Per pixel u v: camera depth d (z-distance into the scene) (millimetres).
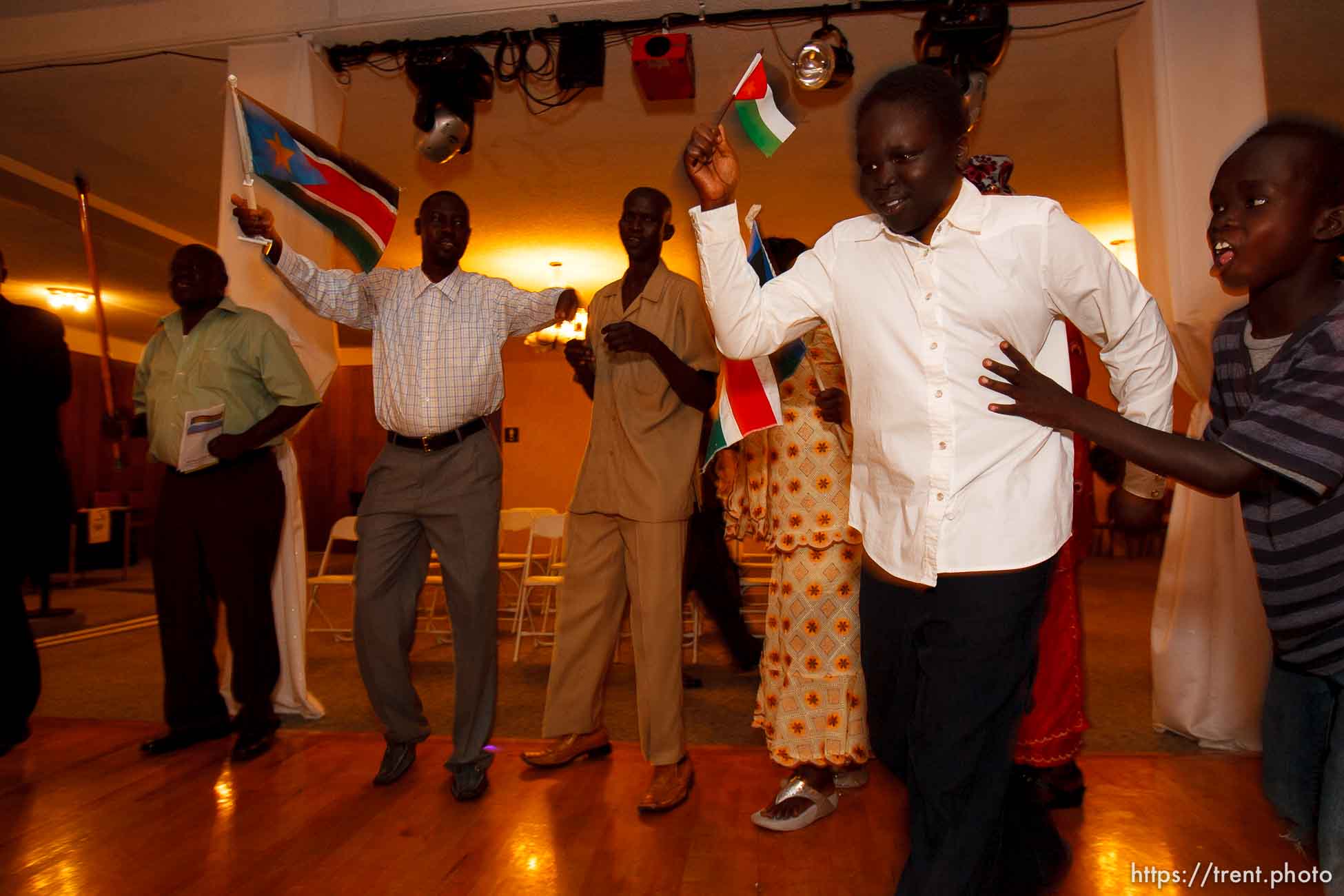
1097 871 2092
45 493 3006
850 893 1991
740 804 2543
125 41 4180
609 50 4270
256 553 3012
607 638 2855
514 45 4172
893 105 1415
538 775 2795
